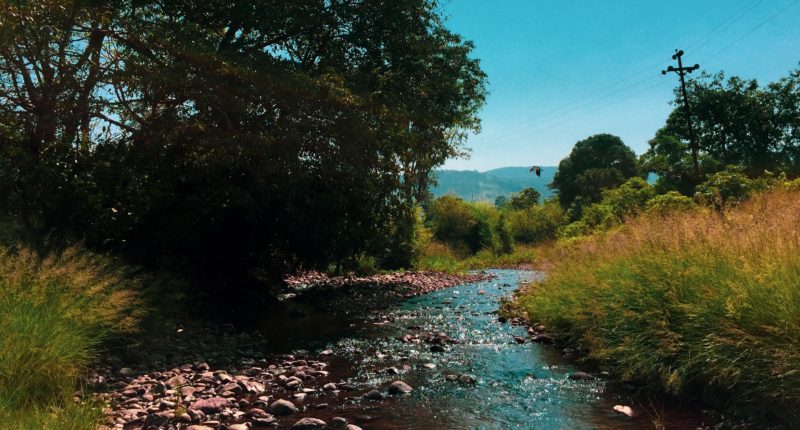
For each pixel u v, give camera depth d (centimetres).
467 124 2220
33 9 988
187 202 1120
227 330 1021
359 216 1480
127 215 1029
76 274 679
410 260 2405
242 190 1162
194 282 1148
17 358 495
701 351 533
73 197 979
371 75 1573
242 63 1209
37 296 598
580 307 816
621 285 704
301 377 677
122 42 1147
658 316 608
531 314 1043
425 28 1658
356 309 1302
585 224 2522
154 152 1095
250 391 617
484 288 1744
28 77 998
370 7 1526
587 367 696
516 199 6775
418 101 1652
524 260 3266
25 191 954
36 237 883
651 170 3391
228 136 1150
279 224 1308
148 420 505
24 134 991
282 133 1195
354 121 1291
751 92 4278
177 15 1401
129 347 757
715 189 1703
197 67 1141
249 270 1400
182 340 893
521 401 568
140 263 1044
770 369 470
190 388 618
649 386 588
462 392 607
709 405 518
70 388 520
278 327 1067
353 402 576
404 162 1573
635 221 991
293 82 1202
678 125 4431
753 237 624
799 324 458
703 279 586
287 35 1536
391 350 835
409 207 1686
